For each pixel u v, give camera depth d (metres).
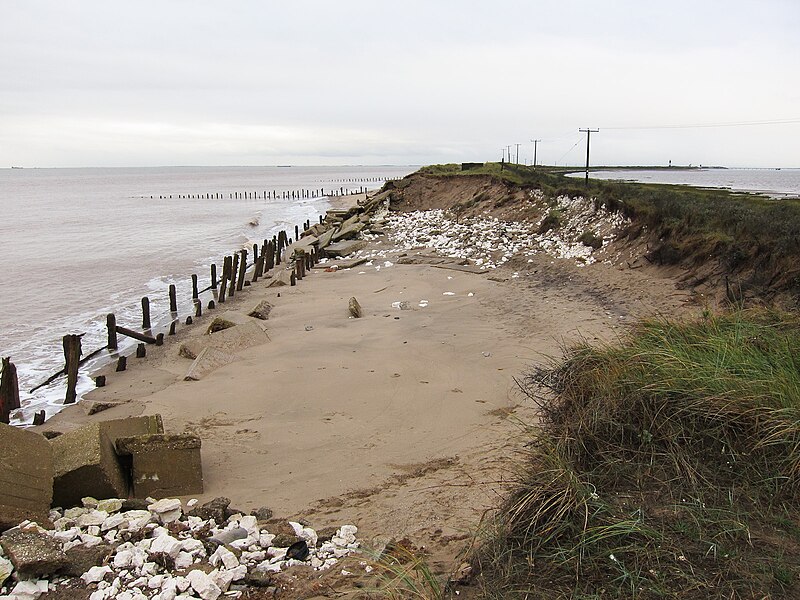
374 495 7.07
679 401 5.82
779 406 5.52
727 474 5.16
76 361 12.27
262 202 91.31
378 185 146.38
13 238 40.59
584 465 5.50
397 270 23.77
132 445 7.27
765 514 4.67
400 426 9.40
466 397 10.46
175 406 10.77
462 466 7.58
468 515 6.02
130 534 5.81
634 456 5.51
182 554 5.40
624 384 6.17
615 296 16.52
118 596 4.73
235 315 15.97
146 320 17.97
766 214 17.52
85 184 170.50
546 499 4.95
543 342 13.31
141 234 43.91
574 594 4.13
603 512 4.76
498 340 13.77
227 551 5.35
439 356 12.84
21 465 6.22
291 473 7.91
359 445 8.73
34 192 120.75
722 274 15.11
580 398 6.50
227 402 10.81
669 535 4.51
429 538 5.66
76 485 6.57
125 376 13.42
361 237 33.09
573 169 115.25
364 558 5.33
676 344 7.12
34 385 13.45
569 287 18.27
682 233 17.88
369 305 18.27
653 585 4.08
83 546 5.52
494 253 24.48
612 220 22.28
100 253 33.88
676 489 5.04
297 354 13.46
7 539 5.21
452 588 4.47
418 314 16.61
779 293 13.02
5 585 4.82
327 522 6.45
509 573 4.45
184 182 182.75
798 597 3.85
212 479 7.80
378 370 12.13
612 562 4.34
